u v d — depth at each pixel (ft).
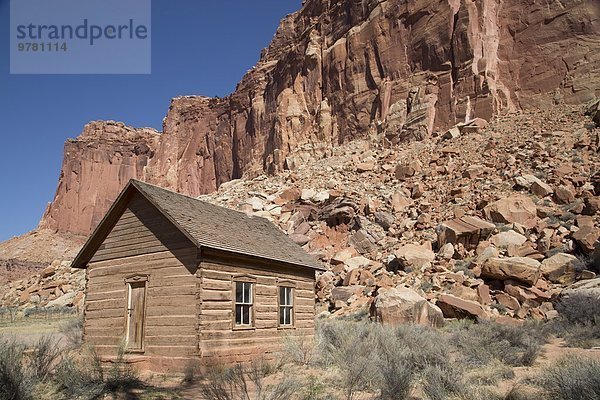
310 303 56.75
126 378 33.37
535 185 102.22
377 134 185.26
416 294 66.23
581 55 153.28
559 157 116.67
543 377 28.96
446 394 25.73
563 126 134.51
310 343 47.50
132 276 45.09
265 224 62.03
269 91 268.41
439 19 180.34
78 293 128.57
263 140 259.80
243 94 301.84
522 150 126.00
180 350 40.14
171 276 42.47
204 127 335.67
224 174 301.43
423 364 32.58
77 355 43.60
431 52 180.24
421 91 175.52
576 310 57.21
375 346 37.68
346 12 226.58
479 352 38.60
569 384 23.44
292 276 53.78
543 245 81.30
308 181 159.12
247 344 44.47
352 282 88.22
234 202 152.46
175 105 360.48
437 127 166.71
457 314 65.26
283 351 43.65
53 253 346.95
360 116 197.77
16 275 281.13
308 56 231.50
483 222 89.86
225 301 42.86
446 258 85.61
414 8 190.49
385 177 144.25
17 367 27.61
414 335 44.86
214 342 40.73
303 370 37.19
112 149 417.90
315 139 209.46
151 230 45.03
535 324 57.57
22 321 102.63
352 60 209.05
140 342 43.52
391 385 26.23
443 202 115.55
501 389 27.89
